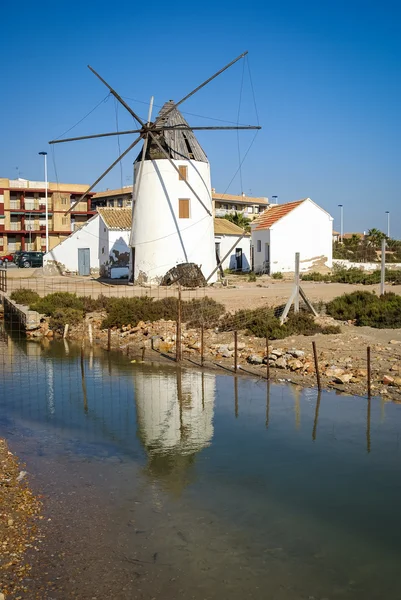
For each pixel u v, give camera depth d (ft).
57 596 20.90
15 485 30.19
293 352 57.36
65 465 33.47
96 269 155.33
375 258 170.30
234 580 22.08
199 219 114.42
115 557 23.49
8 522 26.02
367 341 60.64
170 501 28.76
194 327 73.26
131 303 81.87
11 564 22.80
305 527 26.25
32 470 32.60
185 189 113.09
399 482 31.12
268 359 52.26
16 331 83.30
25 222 254.68
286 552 24.12
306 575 22.53
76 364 60.70
